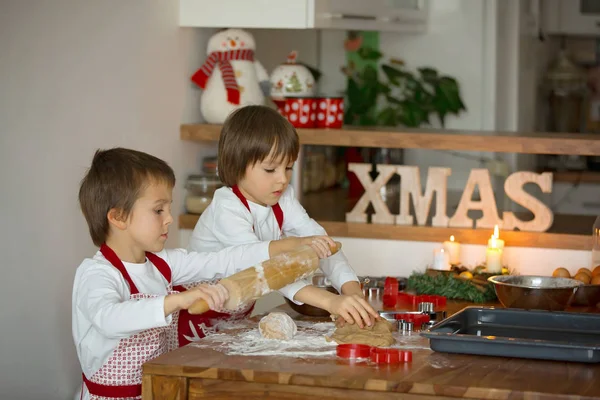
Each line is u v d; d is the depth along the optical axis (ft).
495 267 9.87
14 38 8.13
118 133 9.93
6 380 8.13
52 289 8.82
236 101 11.59
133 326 6.24
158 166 6.92
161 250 7.18
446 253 10.12
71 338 9.21
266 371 5.77
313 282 8.71
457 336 6.19
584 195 17.58
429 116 16.15
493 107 15.85
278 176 7.70
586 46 19.13
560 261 10.68
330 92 16.51
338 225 11.28
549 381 5.56
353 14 12.90
